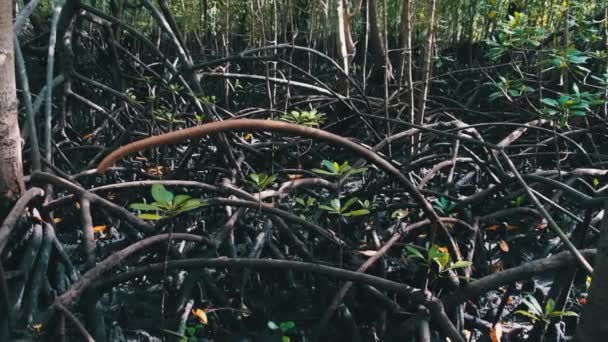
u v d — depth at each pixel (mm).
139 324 3242
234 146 4988
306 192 4461
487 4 8102
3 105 2801
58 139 5312
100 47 6566
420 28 7754
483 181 4953
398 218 3863
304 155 5543
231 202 3211
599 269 1787
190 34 9586
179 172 4840
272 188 4410
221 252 3549
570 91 6848
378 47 7867
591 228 4031
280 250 3783
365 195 4383
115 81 6203
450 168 4543
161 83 6133
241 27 9820
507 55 7840
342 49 6465
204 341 3143
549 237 4398
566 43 5207
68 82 5457
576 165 5730
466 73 8562
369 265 3164
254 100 8430
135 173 5133
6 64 2787
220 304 3283
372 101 6785
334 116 6613
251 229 3947
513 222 4496
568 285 3148
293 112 4348
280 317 3357
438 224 2936
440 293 3201
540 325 3236
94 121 6289
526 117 6379
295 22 9992
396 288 2826
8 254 2898
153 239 2982
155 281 3477
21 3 7508
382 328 3098
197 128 1593
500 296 3715
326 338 3131
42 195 3088
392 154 5641
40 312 2889
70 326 2799
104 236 4211
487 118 7289
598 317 1788
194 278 3215
